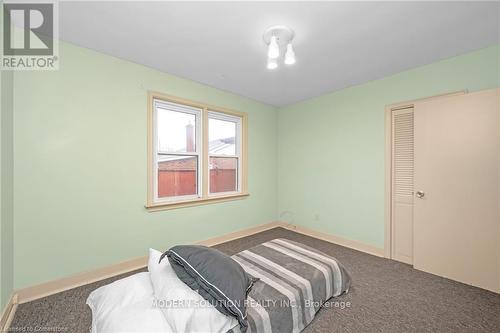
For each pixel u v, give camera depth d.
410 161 2.48
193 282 1.09
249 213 3.58
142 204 2.40
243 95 3.39
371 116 2.80
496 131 1.87
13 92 1.68
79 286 1.97
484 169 1.93
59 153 1.89
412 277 2.16
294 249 1.98
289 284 1.44
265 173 3.84
